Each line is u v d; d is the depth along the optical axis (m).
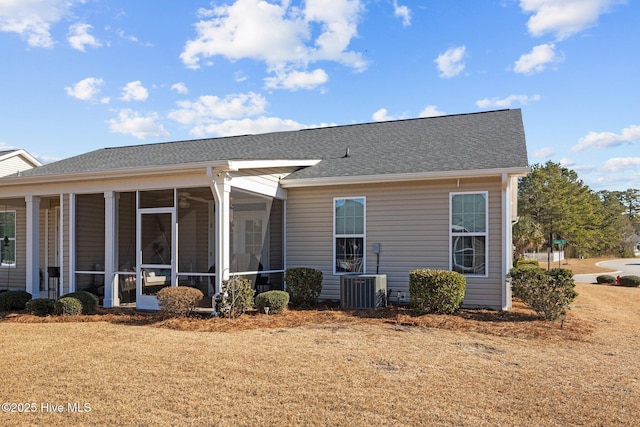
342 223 11.98
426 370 5.94
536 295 9.23
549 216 43.47
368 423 4.36
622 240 57.88
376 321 9.12
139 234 10.72
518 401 4.90
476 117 15.16
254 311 10.24
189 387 5.28
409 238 11.30
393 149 13.23
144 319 9.34
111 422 4.41
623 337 8.14
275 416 4.52
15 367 6.02
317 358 6.42
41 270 14.66
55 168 14.73
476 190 10.76
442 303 9.73
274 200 12.11
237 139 17.27
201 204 10.30
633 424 4.37
